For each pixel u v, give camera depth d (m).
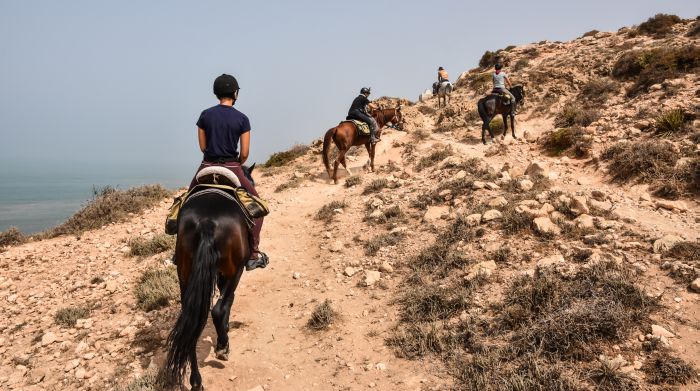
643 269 5.63
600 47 29.39
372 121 14.15
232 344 5.78
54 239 11.17
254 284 7.61
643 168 9.56
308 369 5.16
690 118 11.50
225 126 5.20
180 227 4.35
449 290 6.04
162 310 6.71
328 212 10.66
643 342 4.41
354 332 5.75
